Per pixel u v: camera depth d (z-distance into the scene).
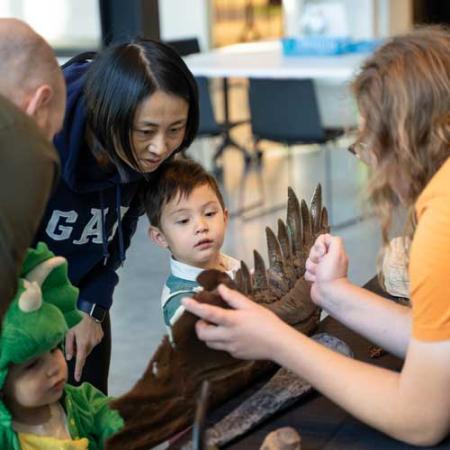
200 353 1.63
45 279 1.60
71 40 8.30
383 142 1.52
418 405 1.53
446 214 1.48
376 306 1.83
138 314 4.61
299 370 1.60
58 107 1.80
